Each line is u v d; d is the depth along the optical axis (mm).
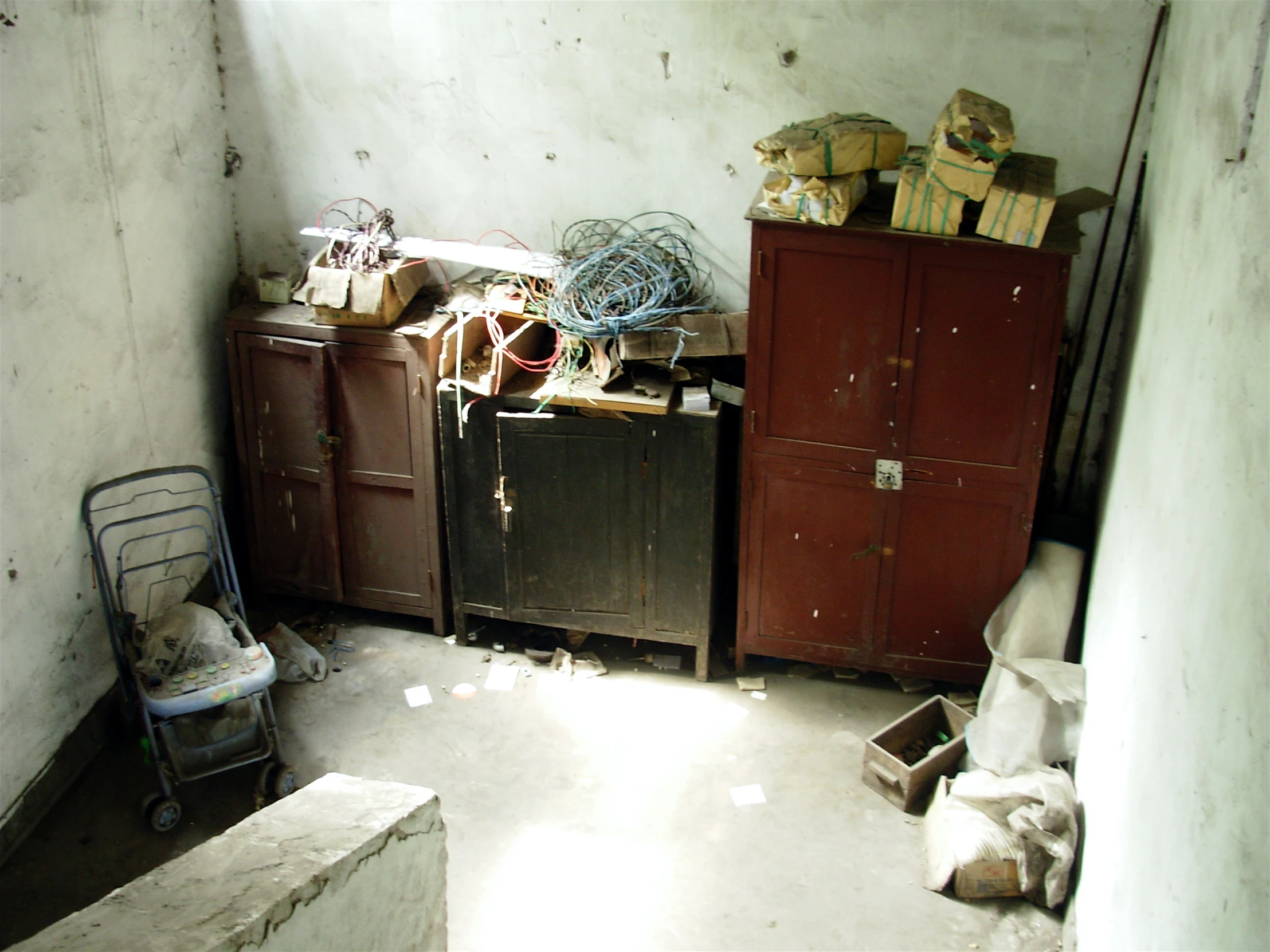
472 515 4531
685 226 4512
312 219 4812
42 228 3594
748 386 4109
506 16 4285
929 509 4156
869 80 4117
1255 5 2510
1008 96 4027
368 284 4262
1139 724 2828
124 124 4008
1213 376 2561
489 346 4664
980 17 3926
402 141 4598
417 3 4332
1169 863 2381
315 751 4172
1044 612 3996
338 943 1756
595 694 4523
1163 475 2973
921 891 3562
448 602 4879
